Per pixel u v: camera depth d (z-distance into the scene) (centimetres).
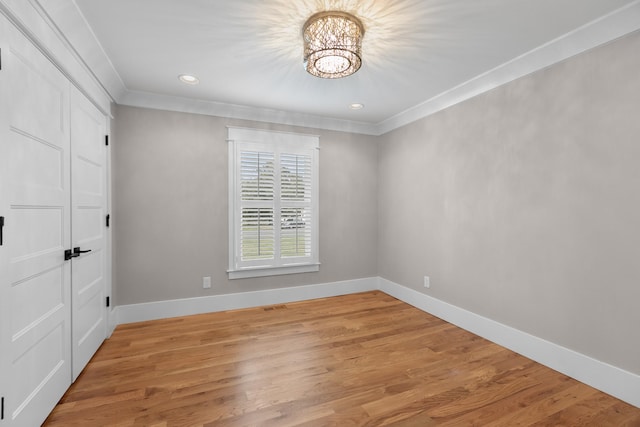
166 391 187
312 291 380
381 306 353
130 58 230
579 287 202
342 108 344
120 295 294
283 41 209
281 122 360
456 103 295
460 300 293
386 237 403
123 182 294
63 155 182
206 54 225
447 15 179
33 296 152
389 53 224
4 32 130
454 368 216
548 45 209
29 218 149
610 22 179
